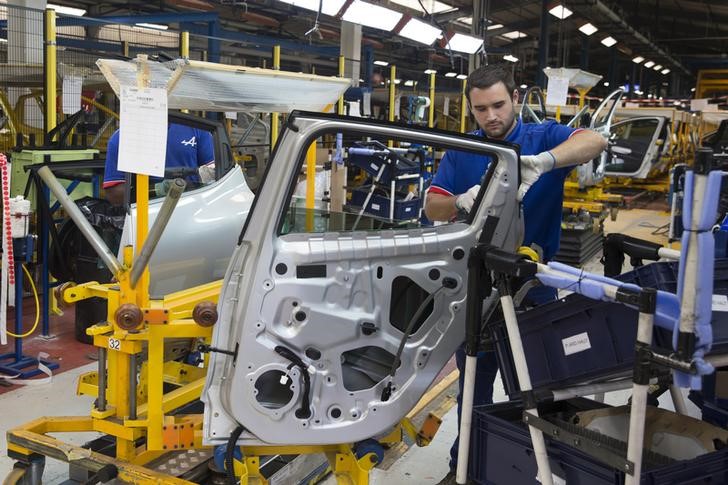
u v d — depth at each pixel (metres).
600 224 9.24
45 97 6.59
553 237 3.17
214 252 3.30
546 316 2.42
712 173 1.79
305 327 2.38
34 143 8.56
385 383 2.53
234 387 2.35
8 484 2.84
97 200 4.73
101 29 14.30
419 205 7.96
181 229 3.15
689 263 1.83
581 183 8.91
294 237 2.37
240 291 2.35
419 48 18.22
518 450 2.50
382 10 7.39
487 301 2.67
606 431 2.60
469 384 2.50
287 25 17.00
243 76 2.62
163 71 2.47
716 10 22.09
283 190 2.30
